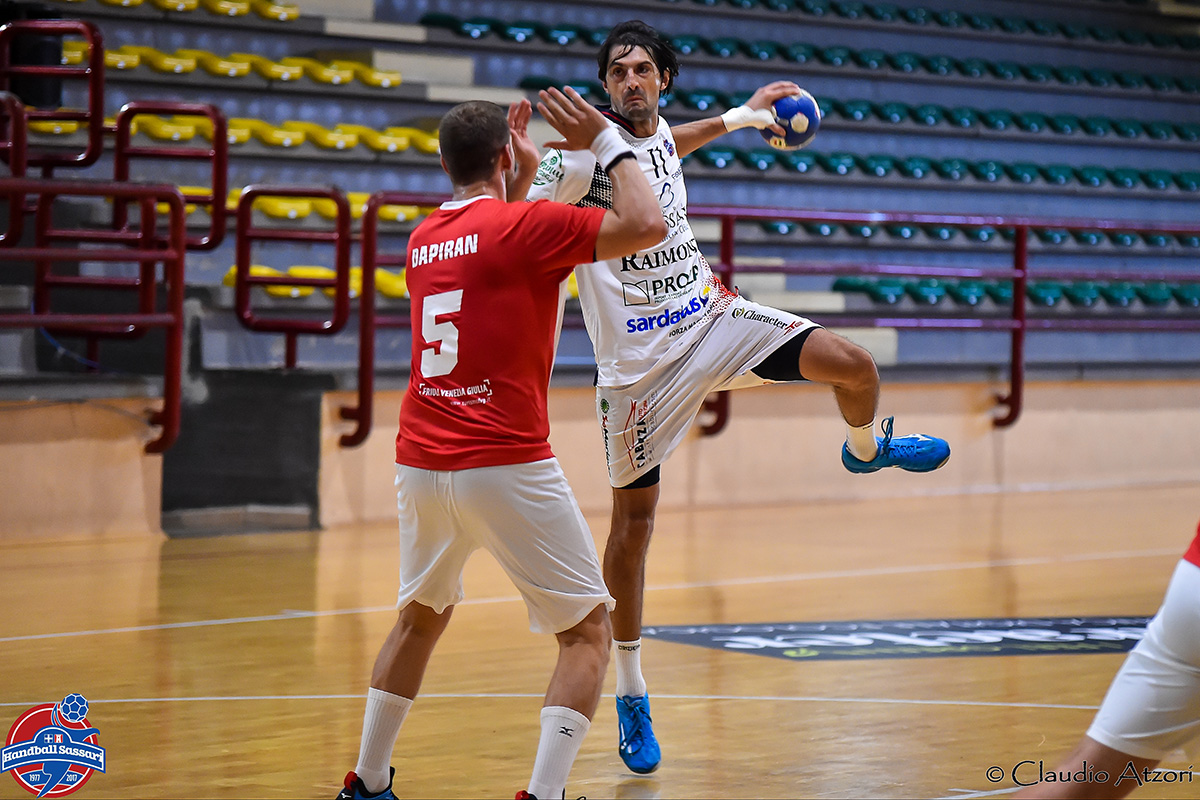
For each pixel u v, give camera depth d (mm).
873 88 24781
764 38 24297
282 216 17781
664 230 5227
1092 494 19172
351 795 5340
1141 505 17844
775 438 17859
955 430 19250
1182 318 24719
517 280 5203
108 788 5949
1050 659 8789
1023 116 25469
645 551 6746
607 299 6961
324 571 11938
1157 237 25875
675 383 6914
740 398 17578
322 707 7395
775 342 7000
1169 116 28188
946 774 6305
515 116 5824
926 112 24359
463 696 7742
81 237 14438
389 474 15359
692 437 17297
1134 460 20812
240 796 5855
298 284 15016
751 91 23641
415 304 5414
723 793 6055
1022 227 19250
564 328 17547
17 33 15133
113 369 15000
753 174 22156
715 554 13289
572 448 16328
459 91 20250
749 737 6965
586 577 5242
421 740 6848
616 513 6840
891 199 23969
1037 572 12375
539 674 8305
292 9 19438
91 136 14695
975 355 22766
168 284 13172
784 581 11781
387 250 19297
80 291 15148
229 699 7547
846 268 18141
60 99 16484
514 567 5227
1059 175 25203
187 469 14586
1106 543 14305
